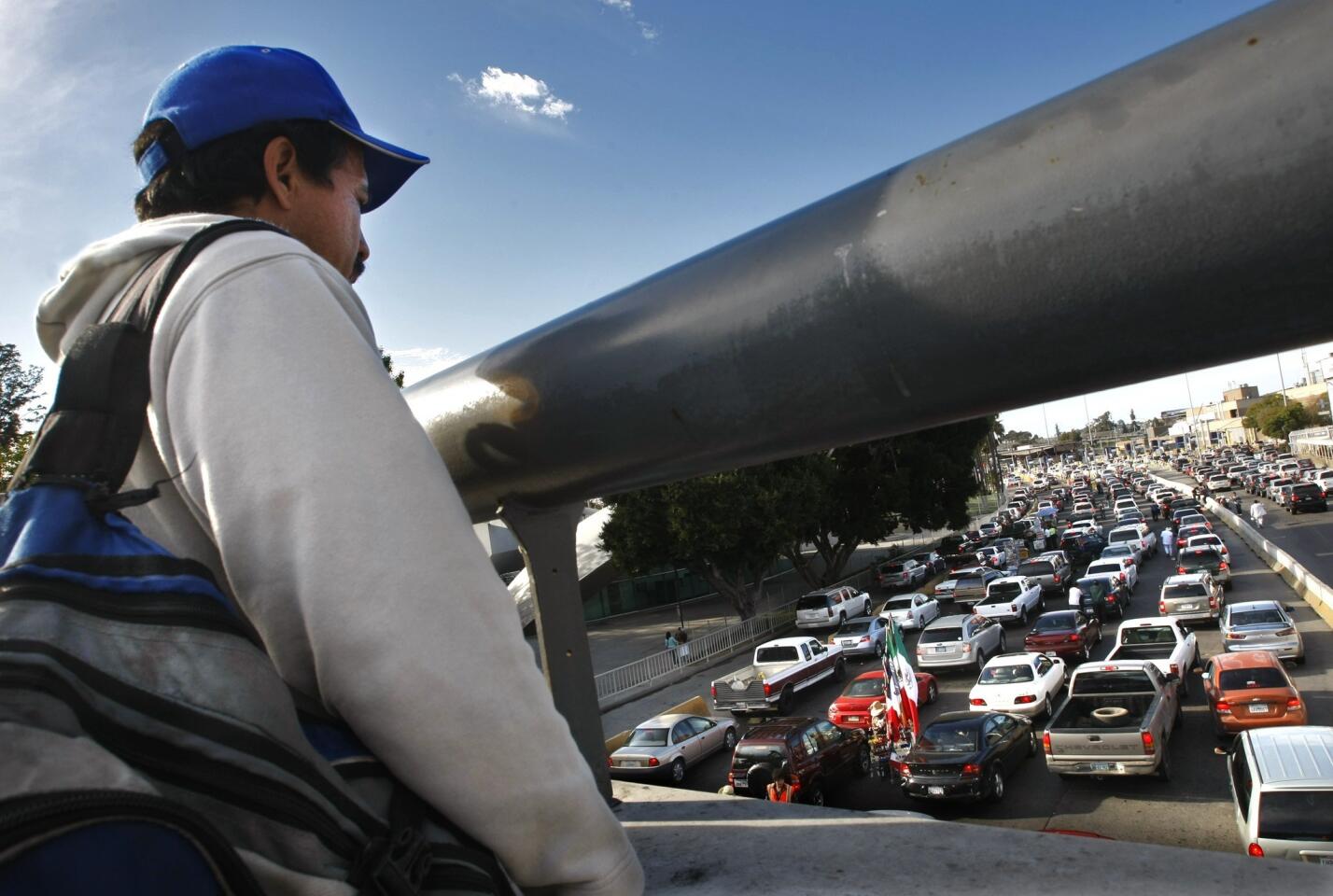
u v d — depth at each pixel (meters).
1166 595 25.56
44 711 0.47
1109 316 0.97
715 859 1.57
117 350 0.62
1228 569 30.66
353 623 0.54
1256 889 1.22
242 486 0.57
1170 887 1.26
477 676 0.56
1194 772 13.59
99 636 0.51
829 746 15.80
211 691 0.53
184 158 0.82
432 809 0.63
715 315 1.26
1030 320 1.01
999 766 13.87
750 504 31.66
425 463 0.62
